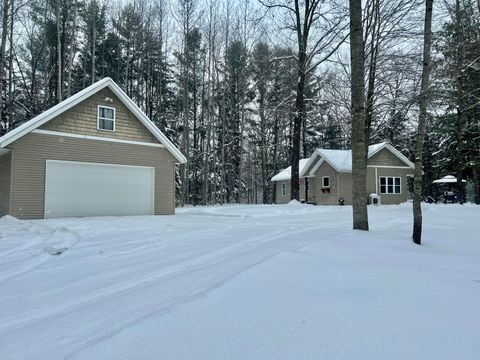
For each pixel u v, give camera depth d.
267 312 2.74
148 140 16.50
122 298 3.46
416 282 3.58
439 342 2.33
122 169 15.67
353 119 7.26
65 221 11.93
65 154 14.14
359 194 7.17
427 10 6.58
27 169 13.27
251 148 37.47
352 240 5.77
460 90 18.33
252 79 30.41
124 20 29.59
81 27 26.73
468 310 2.91
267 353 2.15
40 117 13.47
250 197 44.31
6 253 6.73
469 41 13.93
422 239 6.52
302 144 38.44
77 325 2.86
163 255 5.67
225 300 2.98
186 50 27.16
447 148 25.91
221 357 2.12
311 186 29.91
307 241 5.73
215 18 28.05
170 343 2.30
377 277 3.69
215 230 8.64
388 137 27.78
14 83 28.08
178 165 32.59
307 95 23.34
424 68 6.62
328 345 2.25
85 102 14.76
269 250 5.17
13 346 2.55
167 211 16.88
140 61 30.67
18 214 12.98
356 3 7.23
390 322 2.59
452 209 14.64
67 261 5.72
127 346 2.29
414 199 6.21
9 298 3.87
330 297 3.05
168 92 33.09
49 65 28.88
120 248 6.61
